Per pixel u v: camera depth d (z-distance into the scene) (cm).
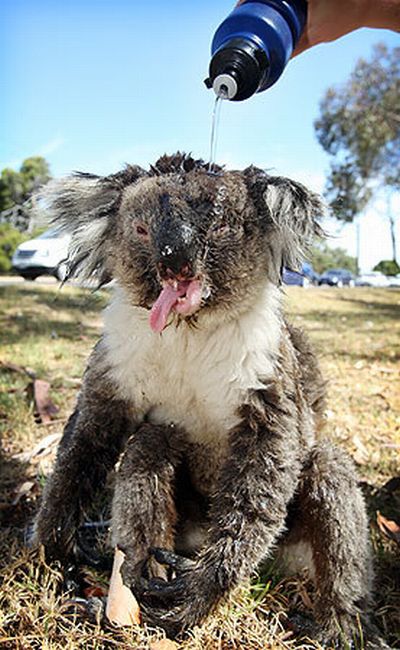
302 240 47
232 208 46
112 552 53
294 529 53
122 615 44
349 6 55
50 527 50
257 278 48
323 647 46
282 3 50
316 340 164
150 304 47
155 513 49
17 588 46
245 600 48
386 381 122
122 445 53
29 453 77
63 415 90
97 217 52
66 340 142
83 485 52
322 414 61
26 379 105
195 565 46
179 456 52
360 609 49
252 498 47
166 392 50
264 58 48
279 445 48
